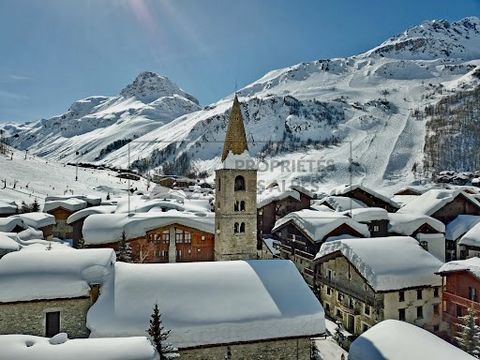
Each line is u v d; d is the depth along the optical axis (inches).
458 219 2305.6
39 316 970.7
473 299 1328.7
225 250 1646.2
